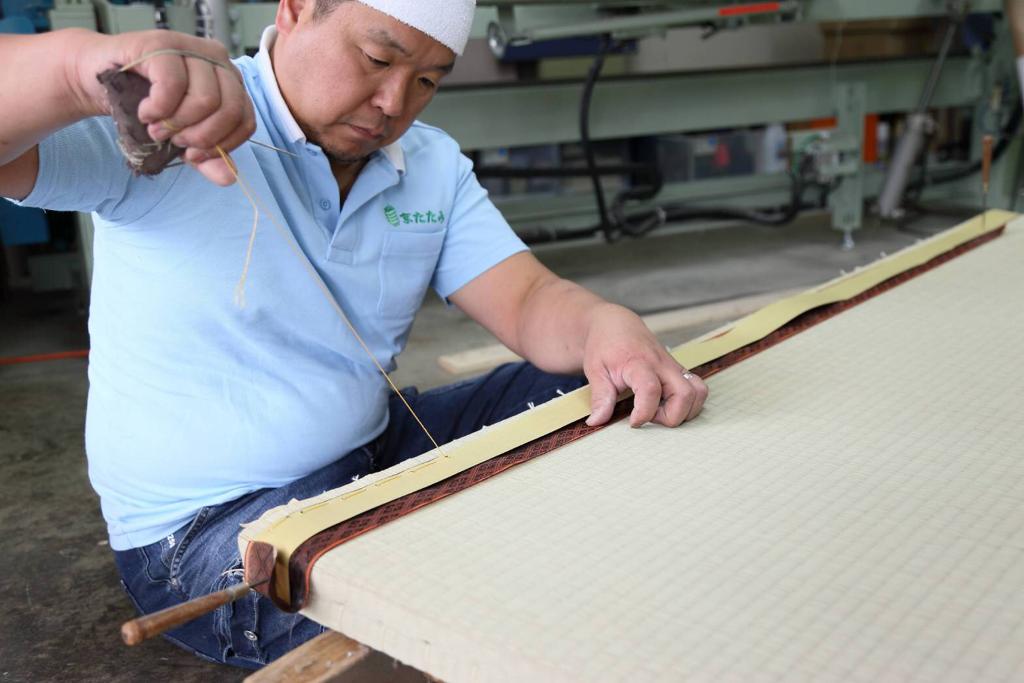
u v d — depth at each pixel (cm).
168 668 133
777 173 414
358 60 97
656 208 378
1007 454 89
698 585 66
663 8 313
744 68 372
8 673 133
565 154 419
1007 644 60
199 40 70
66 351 300
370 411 119
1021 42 312
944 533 74
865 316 137
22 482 203
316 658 67
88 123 90
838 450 91
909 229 430
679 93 367
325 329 111
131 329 105
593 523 76
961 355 119
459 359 261
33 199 88
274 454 109
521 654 58
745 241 422
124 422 108
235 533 106
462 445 91
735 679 56
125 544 114
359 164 116
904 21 411
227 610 105
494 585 66
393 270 120
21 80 73
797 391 108
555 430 96
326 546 71
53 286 367
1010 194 447
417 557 70
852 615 63
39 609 151
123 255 103
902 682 56
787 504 79
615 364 103
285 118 105
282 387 109
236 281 104
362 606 66
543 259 400
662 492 82
